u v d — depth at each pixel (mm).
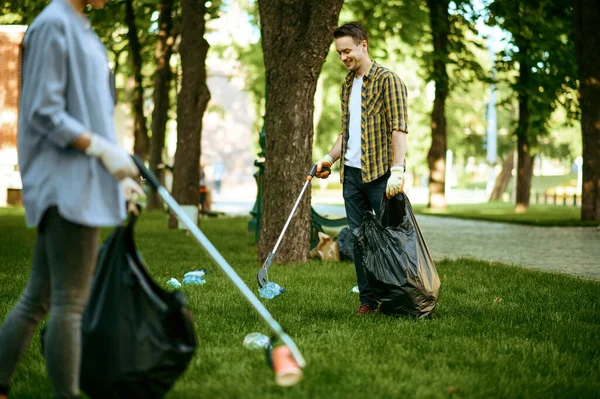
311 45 8352
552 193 39062
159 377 2783
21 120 2816
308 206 8641
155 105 19828
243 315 5129
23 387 3354
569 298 6105
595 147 17906
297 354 2941
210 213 21078
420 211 24219
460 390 3359
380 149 5207
